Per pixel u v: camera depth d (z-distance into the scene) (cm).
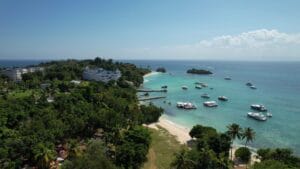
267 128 13375
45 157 7369
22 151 7900
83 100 14100
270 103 19925
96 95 14925
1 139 8512
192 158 7194
